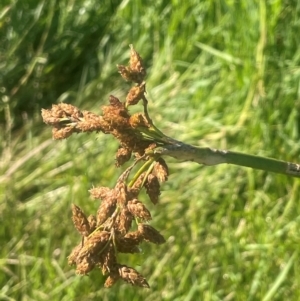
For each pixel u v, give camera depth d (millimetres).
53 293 242
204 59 270
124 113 100
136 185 99
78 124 103
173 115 270
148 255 241
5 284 254
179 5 272
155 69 280
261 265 228
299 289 221
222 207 241
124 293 238
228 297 230
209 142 255
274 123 244
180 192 249
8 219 264
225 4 263
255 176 243
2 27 310
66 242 252
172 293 234
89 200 252
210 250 237
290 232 230
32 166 280
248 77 248
